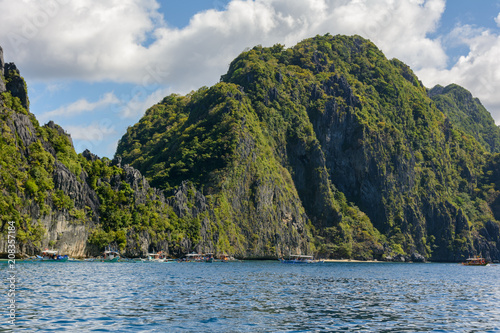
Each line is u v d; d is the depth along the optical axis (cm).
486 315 6956
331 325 5903
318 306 7431
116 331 5241
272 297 8406
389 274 18012
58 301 6912
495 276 18238
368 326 5916
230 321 5950
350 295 9200
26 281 9288
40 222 16700
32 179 16812
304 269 19838
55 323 5478
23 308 6247
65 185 18312
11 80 19062
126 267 15750
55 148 19525
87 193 19575
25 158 17100
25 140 17475
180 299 7688
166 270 15050
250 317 6250
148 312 6350
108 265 16400
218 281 11400
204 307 6925
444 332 5712
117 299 7400
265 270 17688
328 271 18900
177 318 6022
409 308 7538
